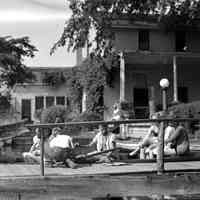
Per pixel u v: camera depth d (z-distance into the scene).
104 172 6.55
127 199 6.18
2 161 8.90
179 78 29.14
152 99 25.86
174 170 6.66
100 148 8.95
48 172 6.65
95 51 26.33
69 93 31.09
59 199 6.06
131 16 26.19
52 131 8.19
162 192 6.27
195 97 29.36
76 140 13.19
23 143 14.86
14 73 26.77
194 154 8.52
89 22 24.69
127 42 28.70
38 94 34.59
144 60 26.77
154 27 28.52
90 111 26.28
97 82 26.66
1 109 28.84
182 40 29.55
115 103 25.08
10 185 6.03
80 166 7.36
